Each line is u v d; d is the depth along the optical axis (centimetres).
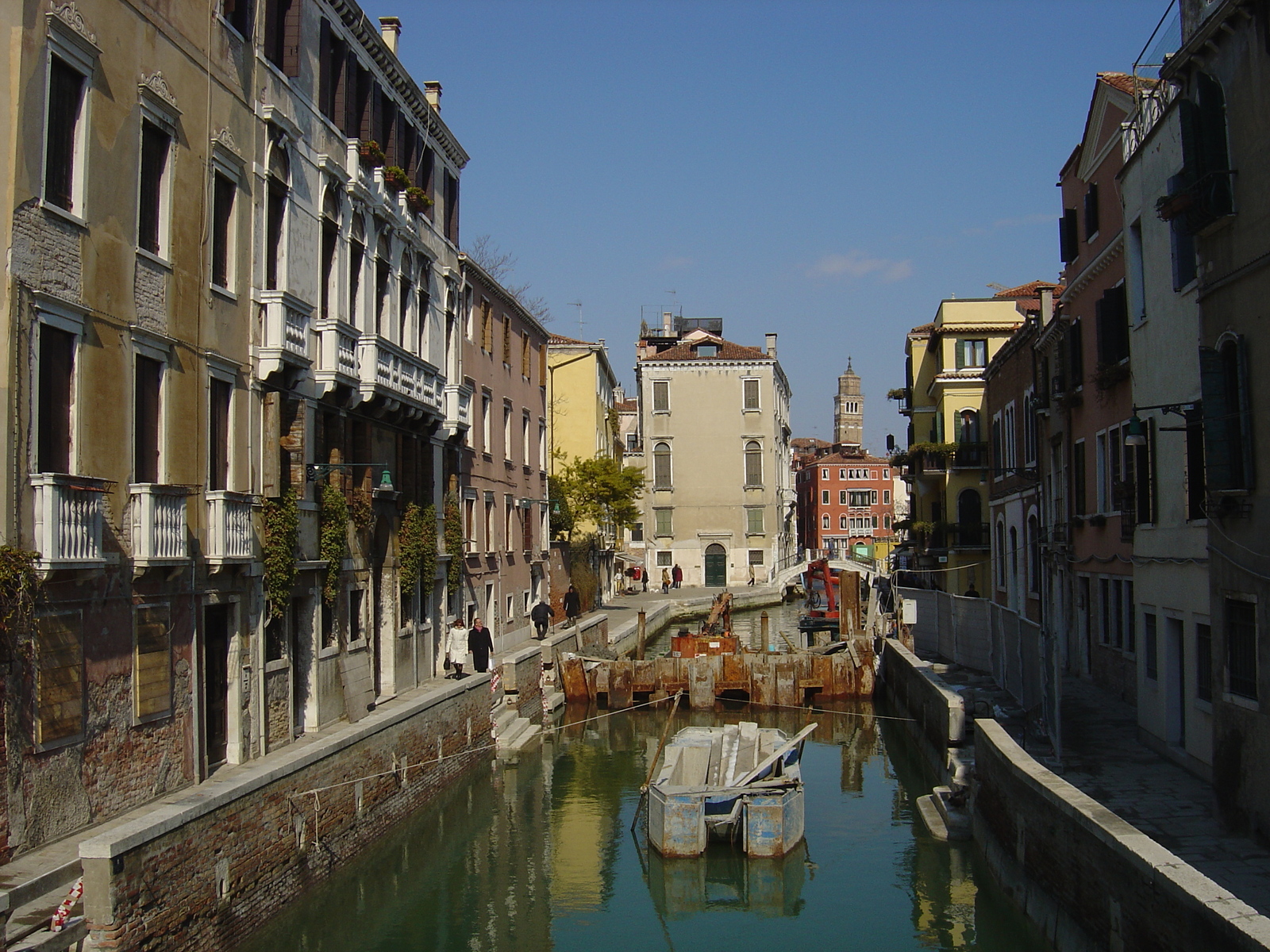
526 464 3469
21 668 1041
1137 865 871
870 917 1370
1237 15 1180
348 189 1903
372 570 2048
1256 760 1128
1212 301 1264
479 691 2162
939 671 2644
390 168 2117
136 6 1270
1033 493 2847
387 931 1356
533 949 1294
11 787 1029
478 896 1477
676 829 1597
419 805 1767
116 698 1199
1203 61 1277
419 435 2300
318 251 1795
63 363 1140
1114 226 1955
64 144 1152
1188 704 1452
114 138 1227
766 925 1358
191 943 1052
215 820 1109
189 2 1394
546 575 3688
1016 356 3069
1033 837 1184
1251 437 1162
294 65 1717
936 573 3888
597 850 1678
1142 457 1683
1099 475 2112
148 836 983
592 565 4688
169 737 1307
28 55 1077
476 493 2847
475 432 2864
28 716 1051
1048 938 1110
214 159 1459
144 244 1308
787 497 7519
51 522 1074
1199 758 1417
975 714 1919
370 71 2056
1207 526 1266
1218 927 725
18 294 1058
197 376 1405
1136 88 1706
